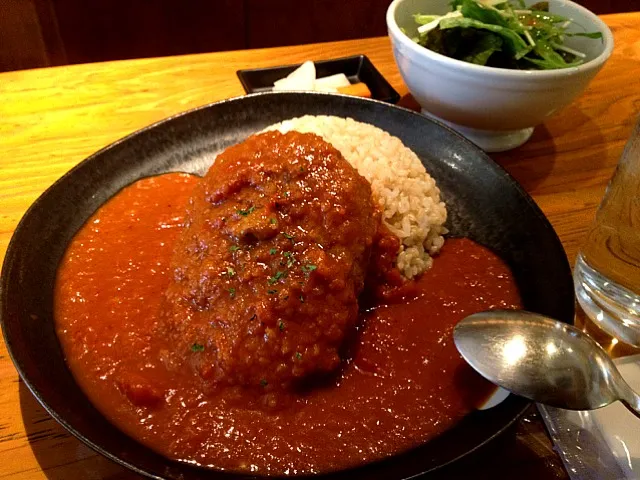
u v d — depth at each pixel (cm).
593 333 26
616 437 21
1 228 31
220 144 35
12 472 21
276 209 25
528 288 27
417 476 19
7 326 23
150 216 31
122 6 66
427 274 29
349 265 25
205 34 71
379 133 33
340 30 74
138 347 25
